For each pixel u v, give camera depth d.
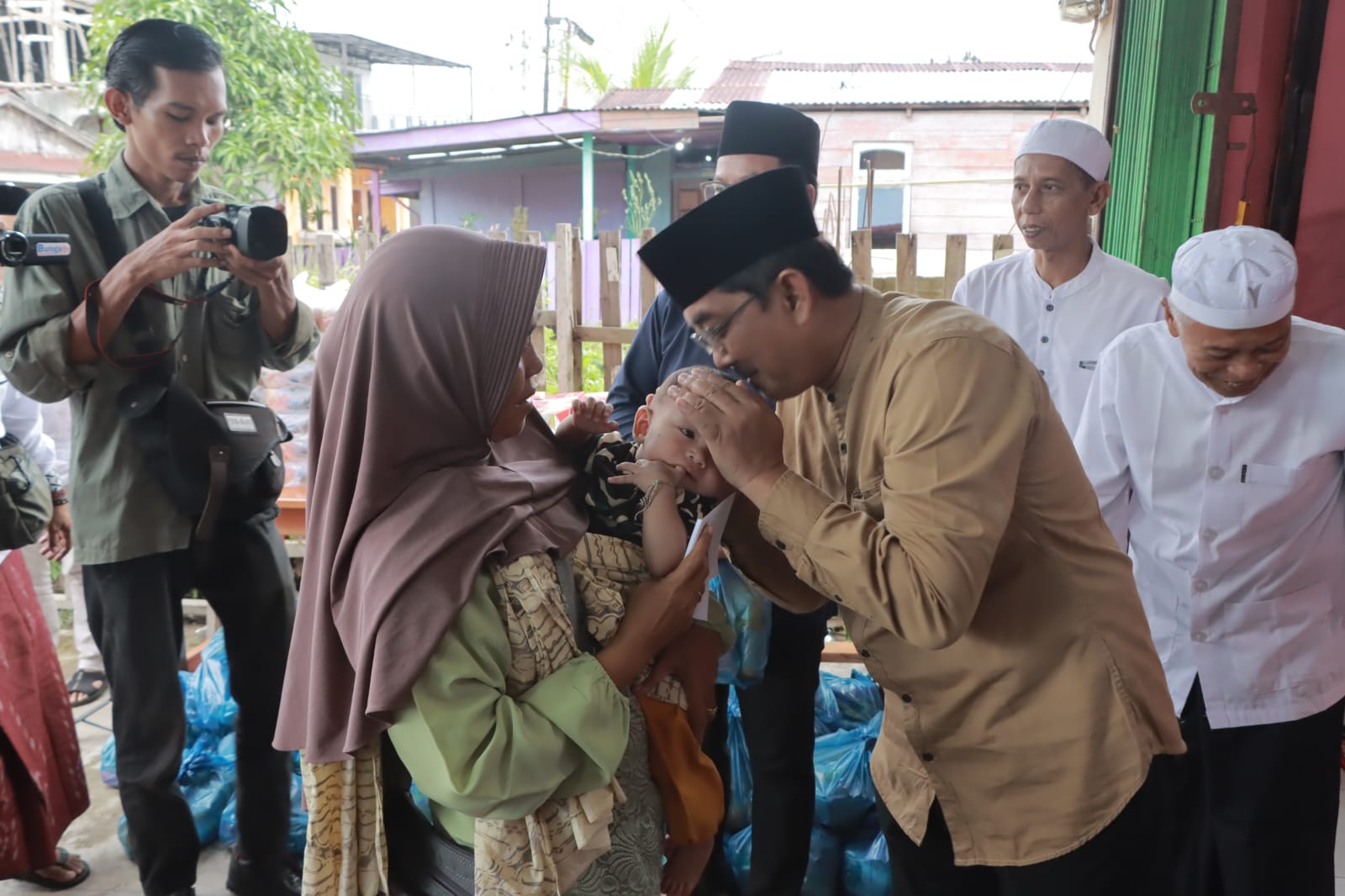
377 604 1.29
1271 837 2.08
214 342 2.40
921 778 1.75
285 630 2.46
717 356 1.48
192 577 2.35
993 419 1.36
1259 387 1.95
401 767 1.57
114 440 2.22
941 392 1.36
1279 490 1.96
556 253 4.92
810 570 1.43
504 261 1.42
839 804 2.54
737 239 1.38
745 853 2.50
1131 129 3.88
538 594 1.38
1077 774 1.54
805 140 2.47
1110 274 2.93
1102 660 1.52
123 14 8.22
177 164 2.27
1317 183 3.26
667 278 1.43
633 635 1.46
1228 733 2.08
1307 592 2.04
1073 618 1.52
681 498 1.64
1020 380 1.40
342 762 1.43
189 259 2.09
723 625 1.73
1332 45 3.16
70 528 2.86
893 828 1.84
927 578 1.32
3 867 2.42
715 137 12.16
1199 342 1.84
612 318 4.92
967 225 10.92
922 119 10.82
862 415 1.50
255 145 8.48
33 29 12.17
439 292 1.37
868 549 1.36
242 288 2.42
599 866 1.47
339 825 1.47
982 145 10.82
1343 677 2.07
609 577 1.58
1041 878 1.61
